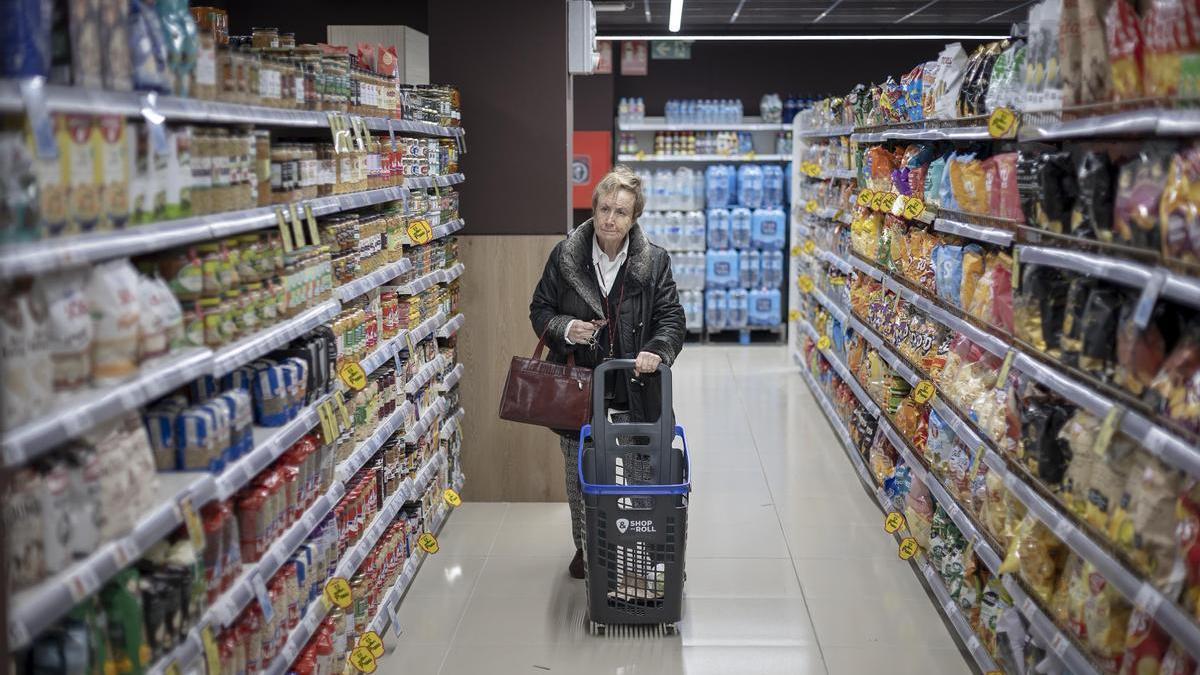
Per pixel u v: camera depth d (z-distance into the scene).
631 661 4.05
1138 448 2.68
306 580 3.19
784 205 11.69
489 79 5.80
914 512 4.97
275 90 3.02
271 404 2.91
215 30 3.24
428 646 4.18
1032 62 3.36
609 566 4.14
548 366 4.39
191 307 2.47
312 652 3.24
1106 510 2.75
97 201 2.00
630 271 4.40
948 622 4.41
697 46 12.34
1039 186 3.18
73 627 1.98
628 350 4.46
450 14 5.76
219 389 2.83
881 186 6.02
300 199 3.20
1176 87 2.40
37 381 1.81
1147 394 2.56
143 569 2.30
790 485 6.42
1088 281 3.02
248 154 2.78
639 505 4.09
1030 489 3.27
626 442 4.62
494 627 4.35
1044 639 3.09
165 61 2.27
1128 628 2.68
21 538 1.77
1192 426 2.32
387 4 7.41
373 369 3.87
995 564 3.57
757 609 4.54
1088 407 2.79
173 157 2.33
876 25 11.55
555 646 4.18
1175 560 2.46
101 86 2.02
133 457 2.12
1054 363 3.16
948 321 4.36
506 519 5.73
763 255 11.45
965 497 4.13
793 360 10.54
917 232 5.11
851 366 6.78
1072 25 3.02
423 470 4.89
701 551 5.29
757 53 12.34
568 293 4.52
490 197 5.87
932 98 4.86
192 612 2.34
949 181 4.54
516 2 5.74
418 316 4.82
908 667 3.99
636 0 9.98
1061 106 3.09
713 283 11.47
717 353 11.13
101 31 2.02
